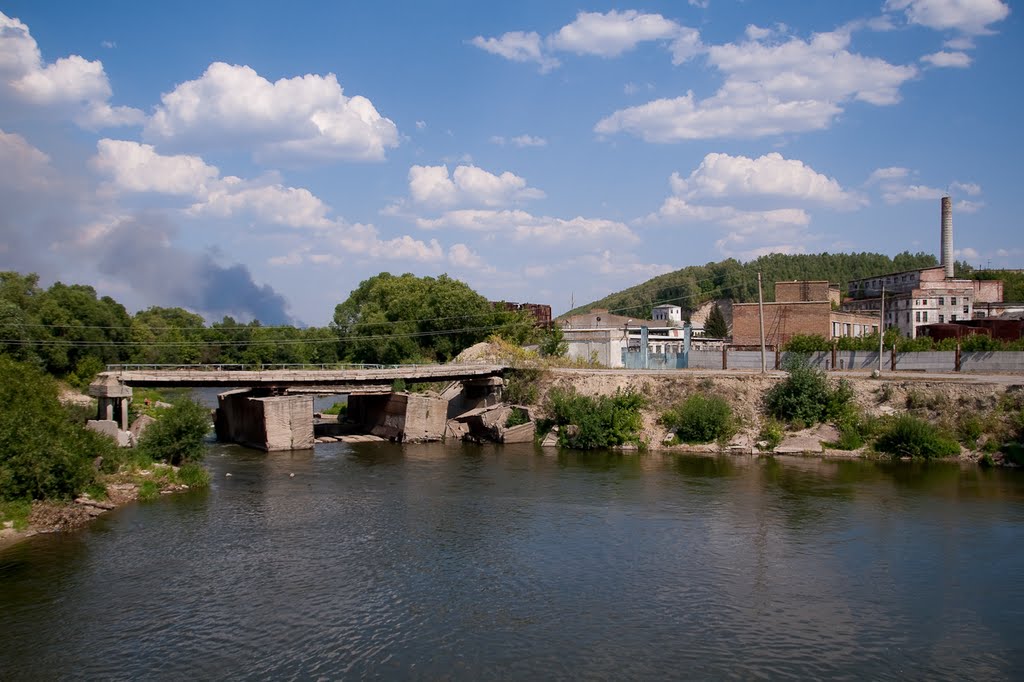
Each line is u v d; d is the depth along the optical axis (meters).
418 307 119.06
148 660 24.20
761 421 62.72
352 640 25.73
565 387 73.25
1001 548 34.81
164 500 44.97
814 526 38.75
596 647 25.19
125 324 114.50
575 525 39.56
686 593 29.91
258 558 34.03
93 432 47.56
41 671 23.44
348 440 72.75
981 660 24.27
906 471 52.38
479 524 39.78
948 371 69.06
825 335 88.38
